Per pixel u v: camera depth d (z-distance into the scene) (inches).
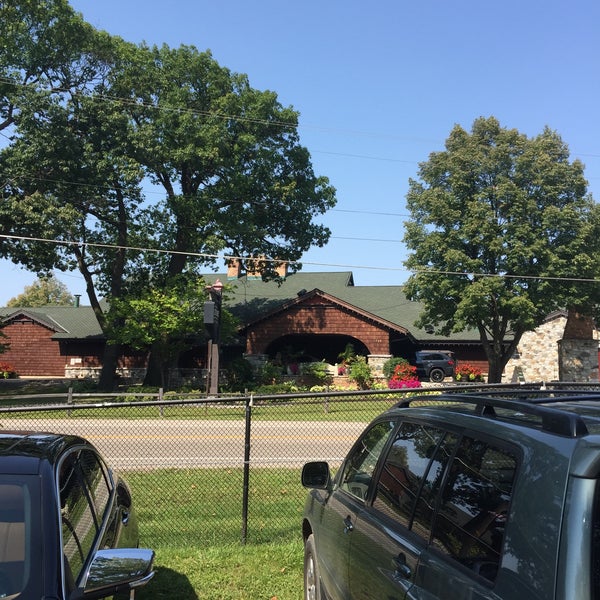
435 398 133.1
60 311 1707.7
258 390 1104.8
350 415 664.4
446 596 89.6
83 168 1127.0
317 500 182.9
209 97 1226.0
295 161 1267.2
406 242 1114.1
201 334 1290.6
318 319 1258.0
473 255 1092.5
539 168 1048.2
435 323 1153.4
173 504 309.3
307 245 1270.9
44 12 1131.9
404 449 130.0
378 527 123.5
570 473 74.8
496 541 84.0
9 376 1552.7
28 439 137.7
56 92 1157.7
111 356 1261.1
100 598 102.0
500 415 103.1
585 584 67.9
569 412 89.9
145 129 1133.1
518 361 1344.7
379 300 1477.6
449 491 102.8
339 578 143.6
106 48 1178.0
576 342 1214.3
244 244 1232.8
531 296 1037.8
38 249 1136.2
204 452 469.1
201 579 211.5
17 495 110.7
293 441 523.5
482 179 1086.4
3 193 1104.2
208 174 1251.2
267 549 242.8
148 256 1231.5
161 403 251.8
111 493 166.9
